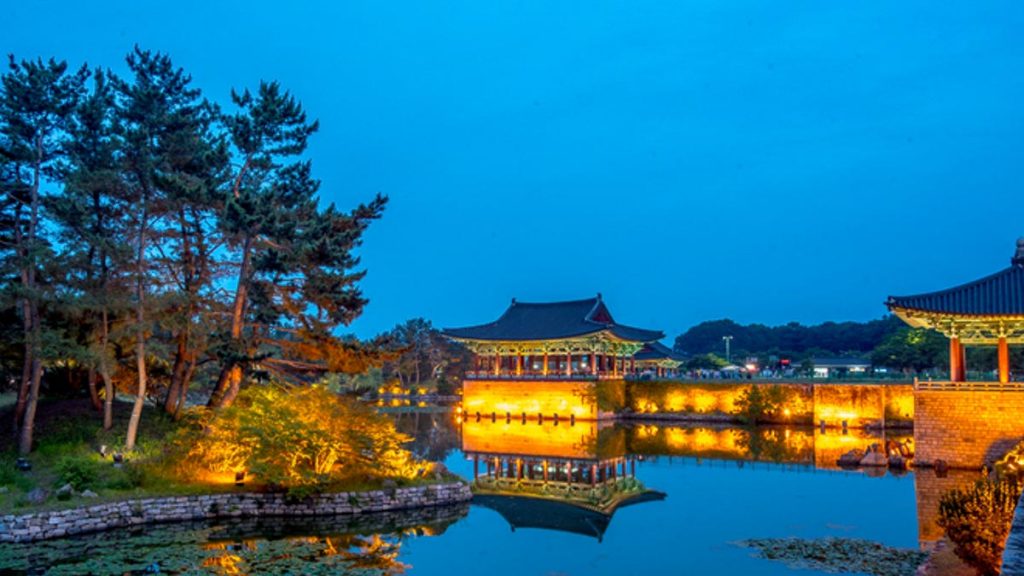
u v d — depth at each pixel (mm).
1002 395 35250
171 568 18250
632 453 46281
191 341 31656
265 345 33812
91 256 29469
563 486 34000
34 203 27875
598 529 24547
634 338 81562
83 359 28219
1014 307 35719
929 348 88562
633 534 23797
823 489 31750
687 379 78375
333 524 24375
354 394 30656
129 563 18625
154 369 36500
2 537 20547
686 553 21219
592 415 70688
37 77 27391
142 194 30391
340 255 29391
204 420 28078
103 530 22234
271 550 20188
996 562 14875
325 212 31250
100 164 29078
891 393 62344
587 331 73562
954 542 16219
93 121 29047
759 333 173875
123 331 30375
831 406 64312
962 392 35969
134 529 22562
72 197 27266
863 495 30031
